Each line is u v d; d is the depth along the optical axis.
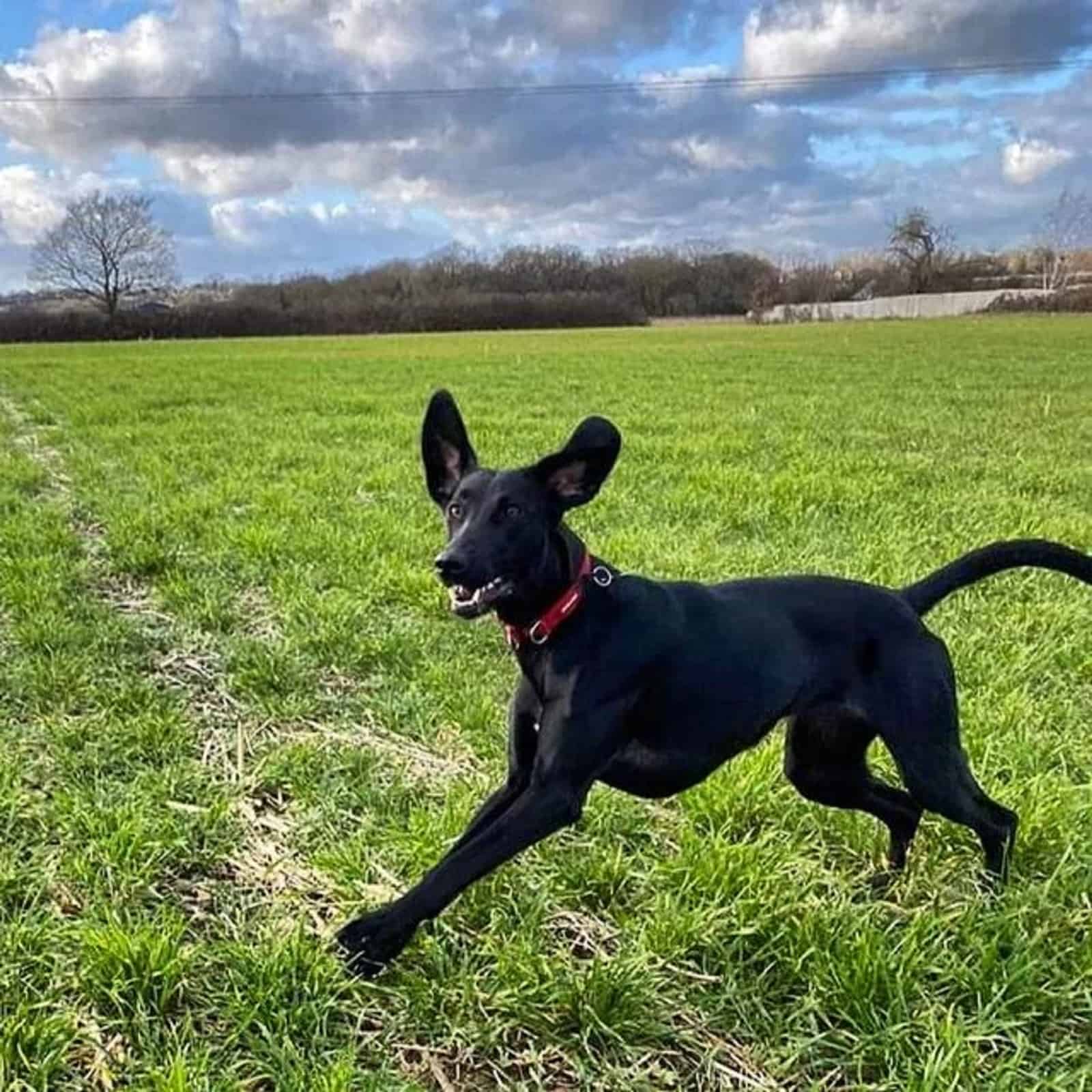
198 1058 1.71
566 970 1.90
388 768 2.71
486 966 1.94
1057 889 2.10
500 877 2.16
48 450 8.17
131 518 5.13
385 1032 1.81
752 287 50.00
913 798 2.13
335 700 3.10
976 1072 1.69
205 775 2.64
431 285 48.50
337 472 6.41
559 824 1.87
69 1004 1.83
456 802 2.42
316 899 2.15
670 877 2.15
